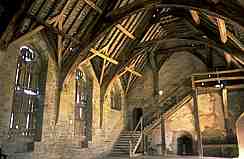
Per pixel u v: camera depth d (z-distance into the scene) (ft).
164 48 63.36
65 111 41.86
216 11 31.14
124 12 39.88
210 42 43.91
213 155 53.21
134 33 50.96
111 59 50.16
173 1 35.04
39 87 38.50
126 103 64.39
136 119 63.93
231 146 51.75
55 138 39.04
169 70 63.52
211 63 58.49
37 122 36.99
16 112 33.53
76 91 46.68
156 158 46.01
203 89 56.29
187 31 56.80
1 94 30.76
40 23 34.73
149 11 49.70
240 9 29.58
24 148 34.22
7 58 32.07
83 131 47.01
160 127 58.59
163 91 62.64
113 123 56.54
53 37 39.37
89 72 50.03
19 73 34.86
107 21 41.11
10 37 32.04
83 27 41.73
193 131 55.67
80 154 44.19
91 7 39.96
